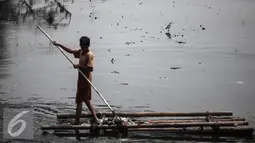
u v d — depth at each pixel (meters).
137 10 36.16
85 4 39.03
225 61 21.86
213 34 28.33
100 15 34.44
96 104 14.90
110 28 30.02
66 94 16.33
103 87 17.34
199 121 12.23
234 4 38.47
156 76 19.17
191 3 38.88
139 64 21.14
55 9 36.44
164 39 26.83
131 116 12.52
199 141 11.20
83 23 32.31
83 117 12.47
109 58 22.42
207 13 35.09
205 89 17.11
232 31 29.05
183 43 25.94
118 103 15.03
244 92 16.59
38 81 18.38
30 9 36.16
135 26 30.80
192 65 21.03
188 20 32.44
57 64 21.73
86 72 11.81
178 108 14.38
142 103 15.02
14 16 35.69
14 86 17.42
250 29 29.89
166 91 16.78
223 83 17.97
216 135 11.74
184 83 17.95
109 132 11.80
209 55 23.09
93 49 24.36
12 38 28.20
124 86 17.48
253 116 13.47
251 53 23.53
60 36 28.28
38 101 15.19
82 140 11.18
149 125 11.77
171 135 11.66
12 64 21.48
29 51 24.73
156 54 23.28
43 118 13.05
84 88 11.84
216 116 12.59
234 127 11.78
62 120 12.51
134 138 11.39
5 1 38.16
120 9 36.69
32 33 29.88
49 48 25.44
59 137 11.39
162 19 32.88
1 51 24.56
